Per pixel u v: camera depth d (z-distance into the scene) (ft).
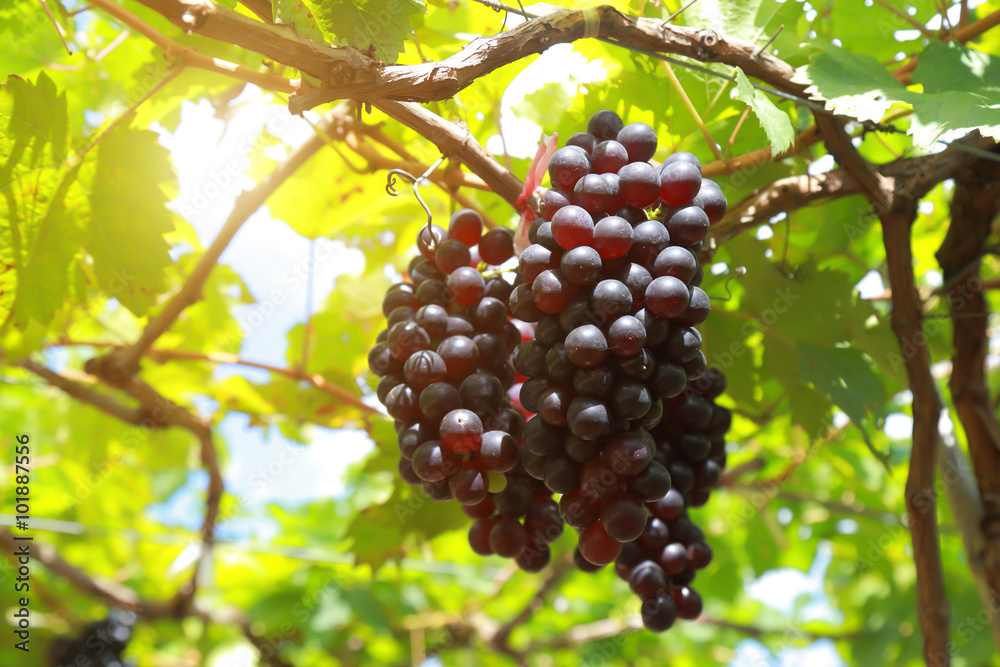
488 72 2.03
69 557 5.15
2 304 2.57
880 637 5.37
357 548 3.01
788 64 2.43
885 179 2.49
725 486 4.22
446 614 5.41
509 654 5.15
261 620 4.99
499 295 2.16
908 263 2.50
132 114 2.43
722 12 2.57
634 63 2.58
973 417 2.71
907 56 2.87
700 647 6.34
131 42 2.97
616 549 1.99
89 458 4.55
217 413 3.79
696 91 2.59
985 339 2.72
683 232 1.96
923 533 2.49
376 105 2.14
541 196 2.07
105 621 4.47
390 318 2.21
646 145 2.01
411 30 2.12
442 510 2.97
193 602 4.46
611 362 1.93
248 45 1.91
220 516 4.31
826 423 2.90
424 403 2.04
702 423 2.27
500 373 2.16
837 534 4.98
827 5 2.77
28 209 2.49
